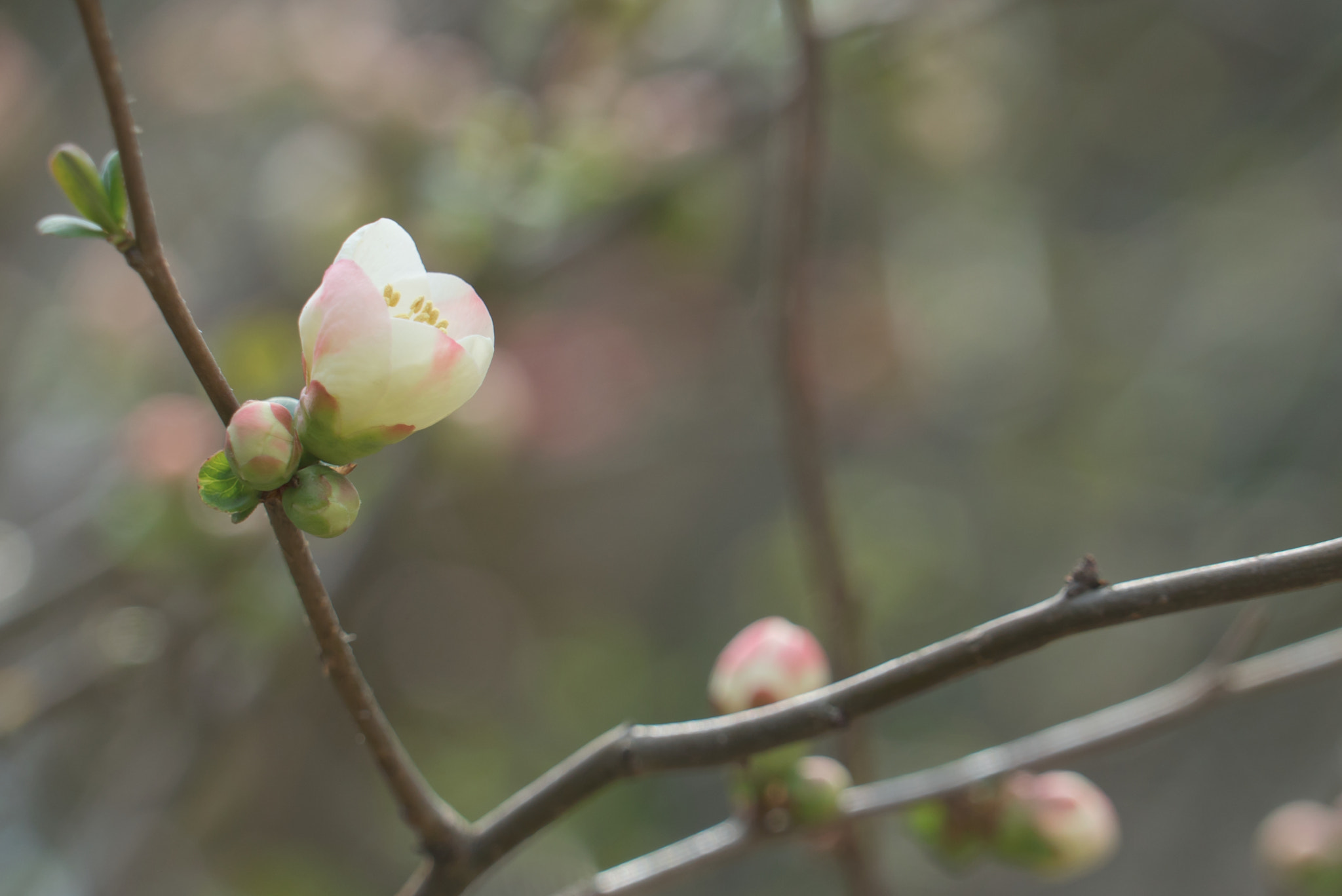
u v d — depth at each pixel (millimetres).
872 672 557
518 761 1575
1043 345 1906
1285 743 1551
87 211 532
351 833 1504
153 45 1520
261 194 1424
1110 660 1688
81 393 1314
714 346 1793
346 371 541
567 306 1664
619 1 1200
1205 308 1854
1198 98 1940
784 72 1118
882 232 1775
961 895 1496
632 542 1948
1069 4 1171
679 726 565
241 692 1059
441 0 1469
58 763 1178
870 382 1773
